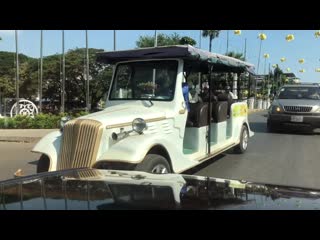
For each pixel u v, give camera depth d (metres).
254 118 27.03
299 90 19.22
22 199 1.96
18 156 11.78
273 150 12.77
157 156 6.44
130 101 8.19
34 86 46.56
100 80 38.56
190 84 9.28
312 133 17.73
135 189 2.15
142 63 8.23
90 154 6.32
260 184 2.47
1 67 51.81
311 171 9.60
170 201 1.91
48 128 18.77
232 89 12.04
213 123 9.90
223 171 9.51
